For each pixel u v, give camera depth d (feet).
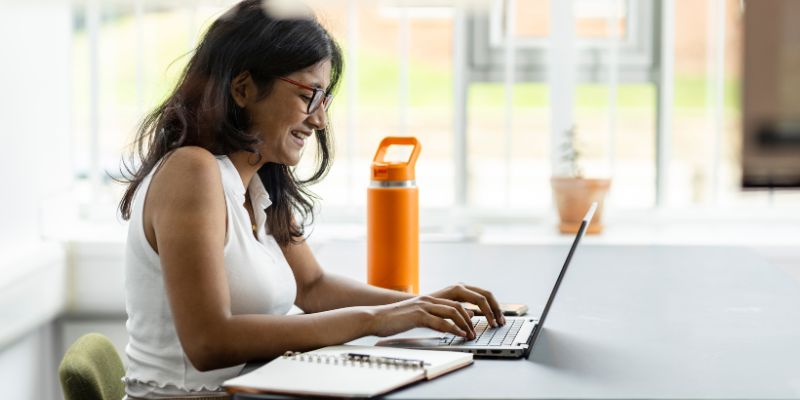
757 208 11.00
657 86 10.85
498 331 4.92
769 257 9.82
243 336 4.46
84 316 10.07
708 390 3.82
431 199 11.11
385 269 6.10
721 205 11.02
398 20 10.73
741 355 4.45
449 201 11.09
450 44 10.84
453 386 3.87
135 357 5.00
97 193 10.97
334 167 10.98
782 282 6.58
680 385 3.90
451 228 10.57
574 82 10.82
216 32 5.18
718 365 4.25
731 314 5.48
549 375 4.07
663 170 10.89
